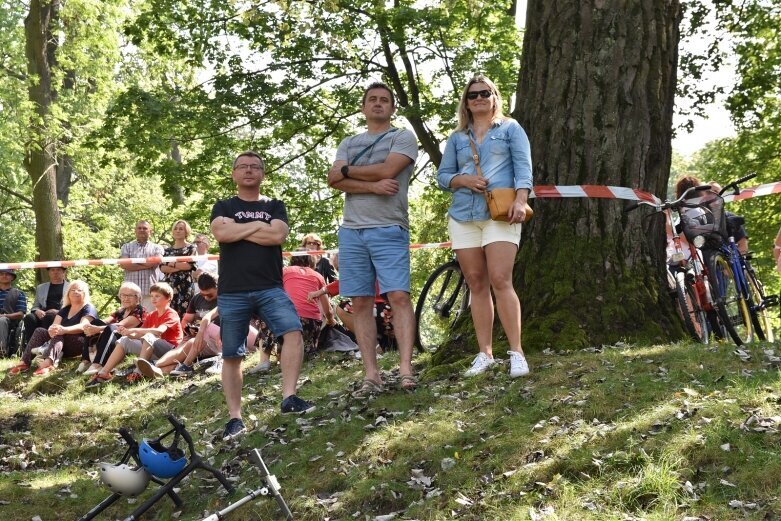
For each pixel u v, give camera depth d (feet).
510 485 14.67
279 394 24.63
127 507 18.44
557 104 23.97
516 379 19.17
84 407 27.71
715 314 23.30
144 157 54.49
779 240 24.06
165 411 25.98
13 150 65.51
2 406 28.58
